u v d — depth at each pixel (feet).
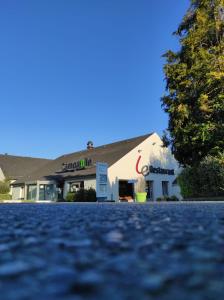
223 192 48.44
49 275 3.96
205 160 52.08
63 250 5.54
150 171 97.25
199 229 7.80
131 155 94.27
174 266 4.25
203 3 60.75
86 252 5.30
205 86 55.36
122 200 89.10
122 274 3.91
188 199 53.16
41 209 19.66
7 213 15.19
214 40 61.11
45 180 103.45
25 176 133.28
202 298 3.09
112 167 89.51
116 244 5.93
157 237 6.64
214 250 5.24
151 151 99.19
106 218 11.36
